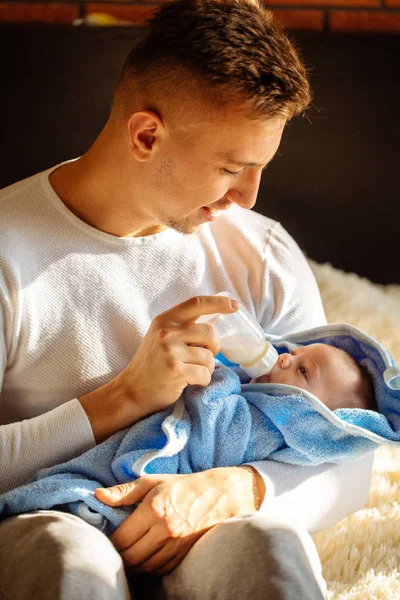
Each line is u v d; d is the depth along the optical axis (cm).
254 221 160
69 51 253
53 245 138
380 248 268
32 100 256
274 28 127
